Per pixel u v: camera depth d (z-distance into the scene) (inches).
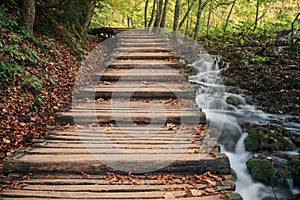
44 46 256.7
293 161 161.5
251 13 492.7
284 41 340.5
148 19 740.0
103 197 106.7
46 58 239.9
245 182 156.2
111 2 529.7
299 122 211.9
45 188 111.3
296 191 151.3
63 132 156.3
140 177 121.3
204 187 114.9
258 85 266.5
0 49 191.8
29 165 121.6
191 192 110.0
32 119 165.6
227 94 253.8
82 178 119.6
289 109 231.9
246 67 298.0
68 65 256.8
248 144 182.2
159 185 115.4
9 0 246.5
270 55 313.6
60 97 203.5
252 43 355.3
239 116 220.2
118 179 118.9
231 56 319.6
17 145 141.6
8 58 193.0
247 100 246.4
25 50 210.5
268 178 153.7
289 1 433.4
